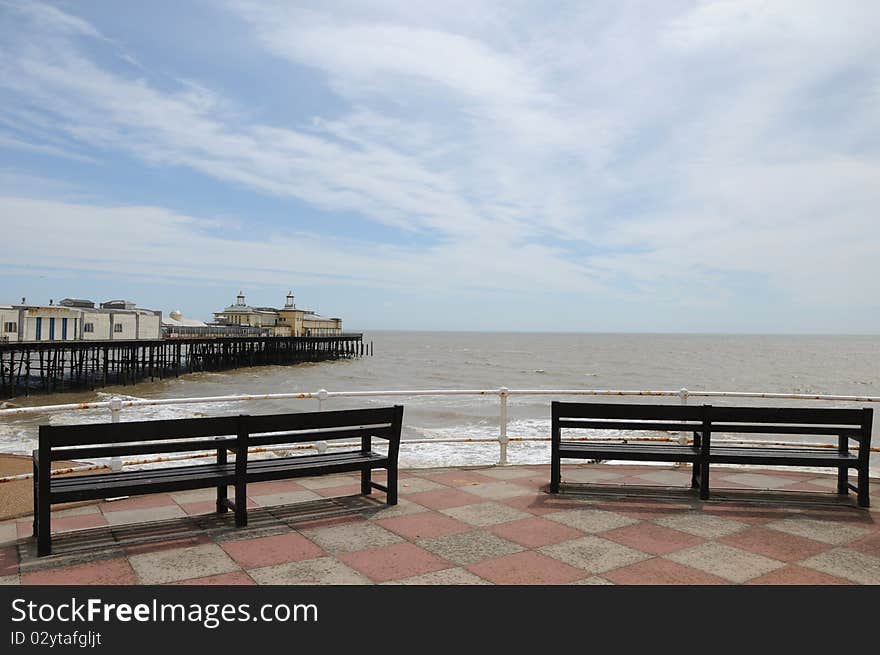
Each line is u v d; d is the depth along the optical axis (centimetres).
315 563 474
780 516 607
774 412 642
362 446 664
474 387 5953
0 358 5603
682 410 654
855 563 481
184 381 6725
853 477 792
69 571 457
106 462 1069
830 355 14475
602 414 670
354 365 9650
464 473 793
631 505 642
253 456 1153
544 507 633
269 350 9281
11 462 1176
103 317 6756
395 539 530
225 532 546
